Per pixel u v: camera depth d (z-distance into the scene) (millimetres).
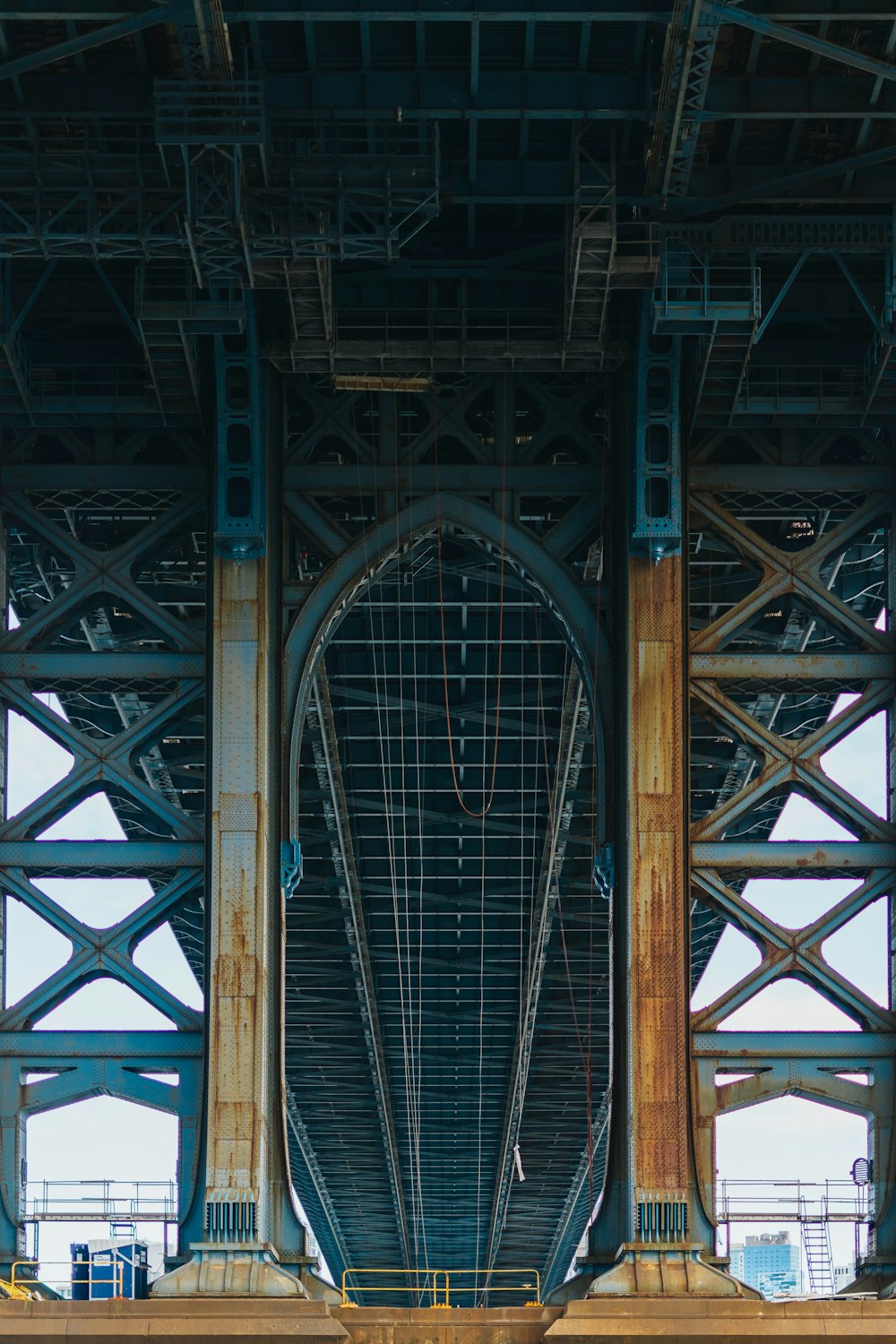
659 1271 47281
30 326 53250
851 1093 49781
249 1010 48406
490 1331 46312
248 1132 47875
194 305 48344
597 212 48031
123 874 52656
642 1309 46281
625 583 50812
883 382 51375
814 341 53375
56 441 55312
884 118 47812
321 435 52875
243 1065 48219
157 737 51938
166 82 44375
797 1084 49719
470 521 52406
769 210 50188
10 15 43844
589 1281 48594
